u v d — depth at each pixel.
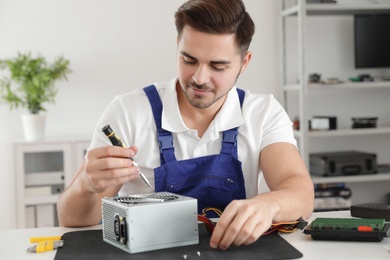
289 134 1.63
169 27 4.02
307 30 4.20
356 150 4.33
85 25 3.94
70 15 3.92
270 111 1.65
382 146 4.36
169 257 1.12
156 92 1.64
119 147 1.25
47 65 3.90
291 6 4.14
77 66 3.94
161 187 1.55
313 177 3.88
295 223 1.33
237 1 1.35
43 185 3.63
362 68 4.16
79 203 1.39
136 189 1.59
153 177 1.58
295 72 4.21
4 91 3.84
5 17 3.86
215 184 1.56
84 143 3.64
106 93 3.99
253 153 1.61
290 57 4.20
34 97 3.58
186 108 1.59
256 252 1.15
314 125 3.97
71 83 3.95
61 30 3.92
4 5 3.85
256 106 1.65
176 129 1.57
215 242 1.16
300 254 1.13
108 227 1.25
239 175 1.56
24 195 3.59
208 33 1.31
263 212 1.19
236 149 1.58
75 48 3.94
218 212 1.52
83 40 3.94
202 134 1.60
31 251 1.21
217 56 1.32
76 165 3.63
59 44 3.92
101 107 3.98
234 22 1.32
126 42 3.98
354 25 4.13
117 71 3.99
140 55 4.00
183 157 1.58
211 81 1.36
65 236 1.33
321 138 4.27
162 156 1.56
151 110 1.61
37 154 3.66
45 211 3.63
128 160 1.25
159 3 4.00
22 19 3.88
